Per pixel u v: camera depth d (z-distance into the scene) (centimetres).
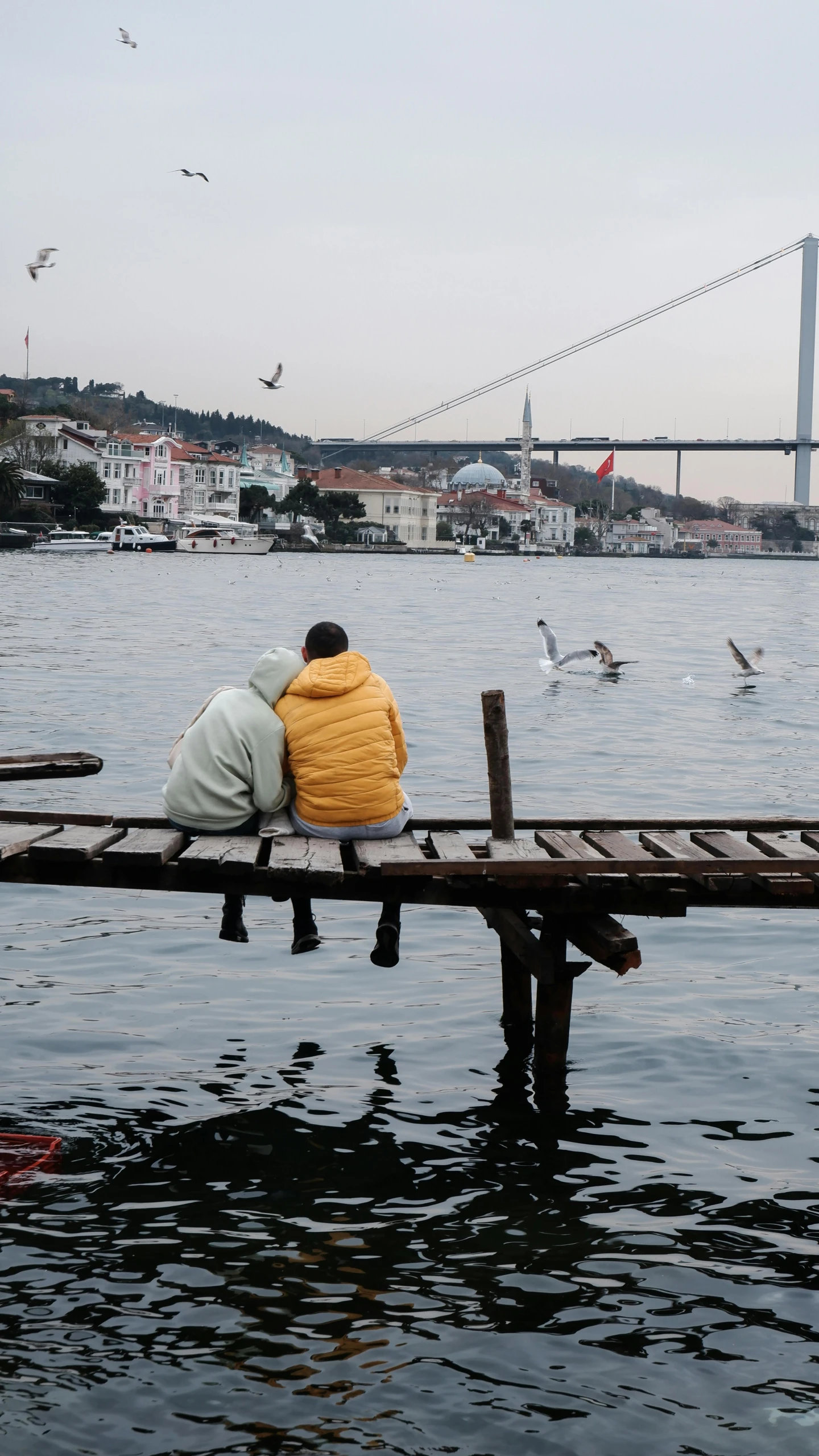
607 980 839
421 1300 480
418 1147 602
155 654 3034
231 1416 417
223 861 619
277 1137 608
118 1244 514
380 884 652
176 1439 407
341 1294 483
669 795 1427
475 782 1459
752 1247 521
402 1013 775
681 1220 541
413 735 1831
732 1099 660
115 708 2025
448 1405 424
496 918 768
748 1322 472
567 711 2198
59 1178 565
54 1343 452
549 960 650
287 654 705
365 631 4172
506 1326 466
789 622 5756
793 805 1387
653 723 2067
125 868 650
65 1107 634
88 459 13725
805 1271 505
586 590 9019
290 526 17250
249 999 790
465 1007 787
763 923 966
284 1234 523
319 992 806
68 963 845
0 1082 660
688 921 970
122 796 1298
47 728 1764
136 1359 443
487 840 736
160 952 873
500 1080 680
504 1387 434
